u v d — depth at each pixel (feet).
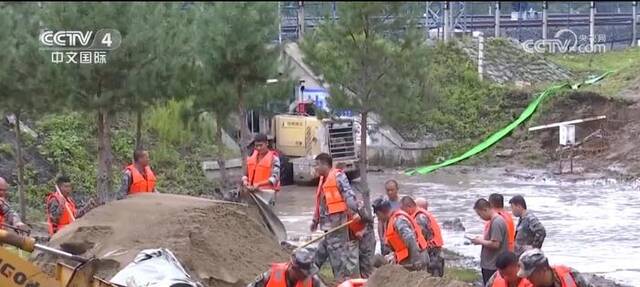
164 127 259.39
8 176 218.79
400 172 322.14
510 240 113.09
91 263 87.81
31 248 85.15
